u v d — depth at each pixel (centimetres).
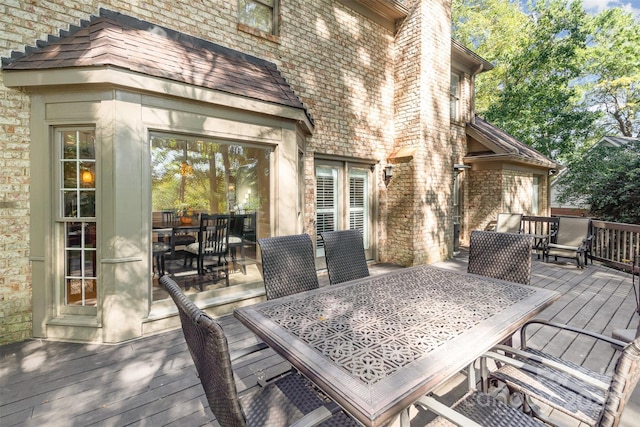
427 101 606
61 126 295
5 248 285
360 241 295
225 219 418
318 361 123
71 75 271
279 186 398
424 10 594
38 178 293
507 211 810
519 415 136
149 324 309
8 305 287
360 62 580
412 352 129
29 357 262
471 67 820
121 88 286
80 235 304
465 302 187
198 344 112
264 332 150
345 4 554
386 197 634
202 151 400
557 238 648
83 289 304
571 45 1266
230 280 411
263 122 381
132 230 296
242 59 418
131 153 293
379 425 93
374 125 607
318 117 520
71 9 306
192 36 376
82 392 215
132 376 235
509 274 257
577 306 387
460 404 142
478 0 1534
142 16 347
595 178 1003
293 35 484
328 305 185
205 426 184
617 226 568
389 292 208
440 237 646
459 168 747
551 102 1303
